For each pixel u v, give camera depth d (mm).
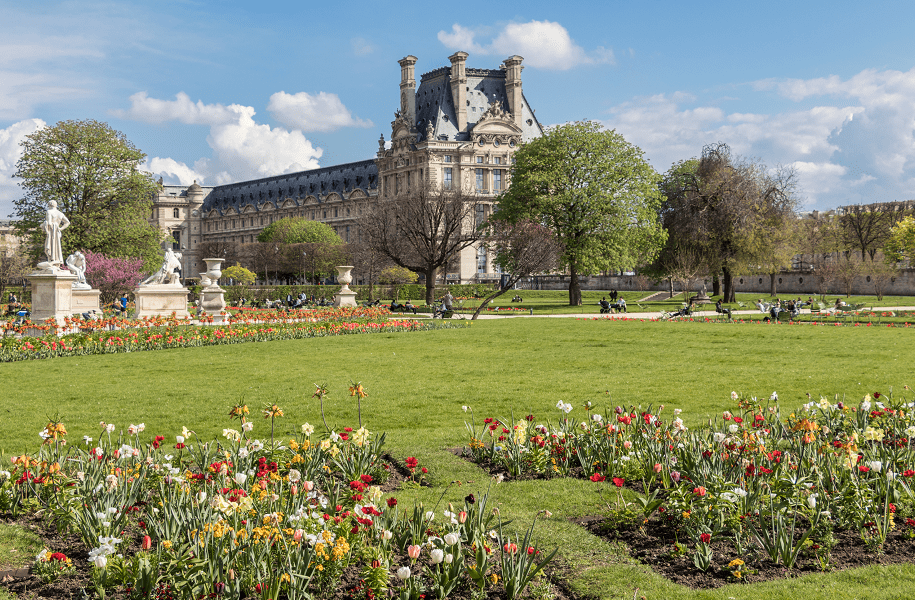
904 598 7043
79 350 30922
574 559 8172
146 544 7059
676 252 83438
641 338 36562
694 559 7895
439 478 11312
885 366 24703
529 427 12695
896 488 9547
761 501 8945
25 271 109750
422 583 7449
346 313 50562
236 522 7766
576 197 84188
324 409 18203
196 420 16859
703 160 81812
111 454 10562
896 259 105625
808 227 115750
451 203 79688
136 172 82375
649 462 10852
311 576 7039
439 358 29047
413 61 169375
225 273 145500
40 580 7676
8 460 12453
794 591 7262
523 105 175125
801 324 44906
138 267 80688
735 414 16688
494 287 114938
